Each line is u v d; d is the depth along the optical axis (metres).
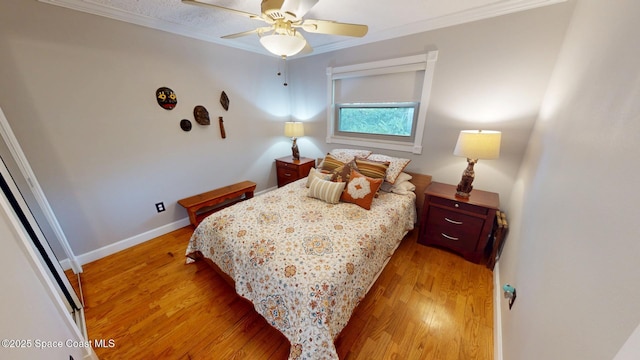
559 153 1.08
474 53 2.00
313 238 1.48
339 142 3.25
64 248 1.88
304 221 1.70
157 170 2.41
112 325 1.47
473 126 2.16
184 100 2.48
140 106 2.17
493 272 1.93
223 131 2.89
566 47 1.50
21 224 1.21
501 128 2.02
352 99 2.95
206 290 1.76
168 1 1.74
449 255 2.17
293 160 3.49
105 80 1.94
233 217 1.77
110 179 2.11
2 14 1.47
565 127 1.09
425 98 2.35
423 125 2.45
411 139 2.65
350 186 2.03
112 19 1.89
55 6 1.64
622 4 0.78
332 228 1.61
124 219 2.26
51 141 1.76
